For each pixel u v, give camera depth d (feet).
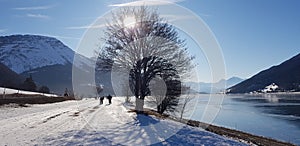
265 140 86.02
